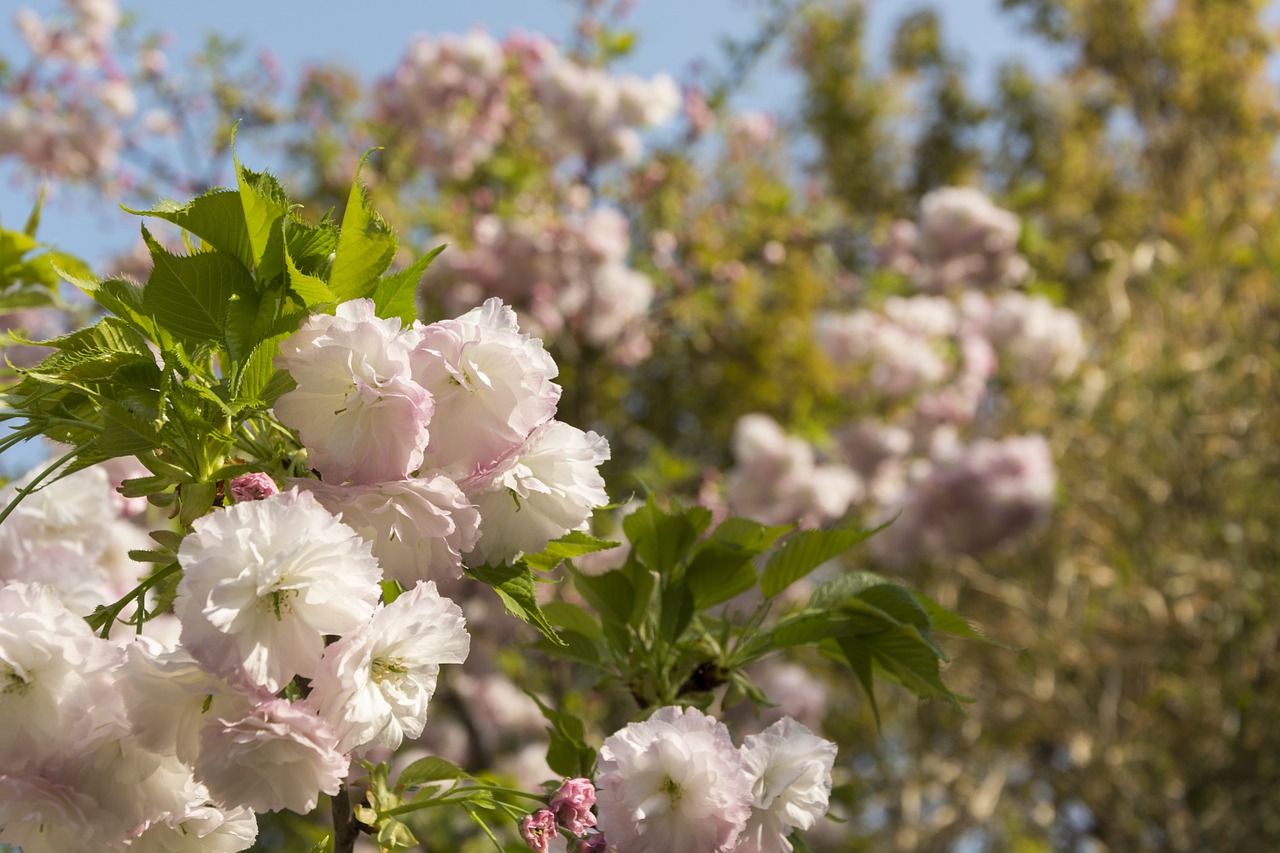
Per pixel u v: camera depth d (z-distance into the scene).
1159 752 7.24
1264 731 6.83
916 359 7.56
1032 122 13.21
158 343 1.28
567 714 1.69
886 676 1.68
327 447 1.14
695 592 1.74
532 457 1.26
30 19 7.53
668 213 7.60
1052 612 7.62
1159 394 7.64
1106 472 7.95
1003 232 8.17
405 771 1.41
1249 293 7.98
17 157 7.44
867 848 7.63
